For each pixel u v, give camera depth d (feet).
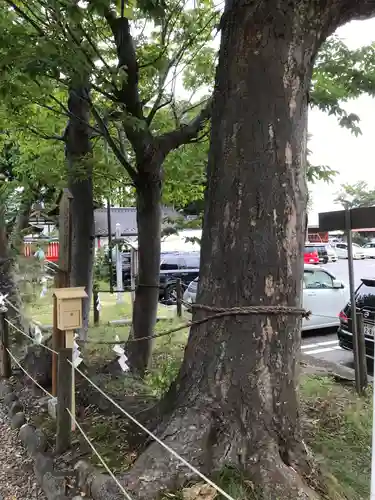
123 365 15.05
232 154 9.67
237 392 9.35
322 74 19.52
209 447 9.09
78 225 21.03
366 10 9.99
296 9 9.48
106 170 21.70
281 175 9.50
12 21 15.06
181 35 21.50
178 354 23.36
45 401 15.66
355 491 9.64
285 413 9.46
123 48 17.81
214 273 9.84
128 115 16.69
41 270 42.32
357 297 25.22
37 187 41.39
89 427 12.36
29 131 22.65
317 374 18.88
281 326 9.50
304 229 9.93
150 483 8.68
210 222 10.05
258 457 8.98
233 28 9.86
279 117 9.48
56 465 11.15
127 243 37.60
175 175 24.06
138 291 20.72
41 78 14.70
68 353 11.68
